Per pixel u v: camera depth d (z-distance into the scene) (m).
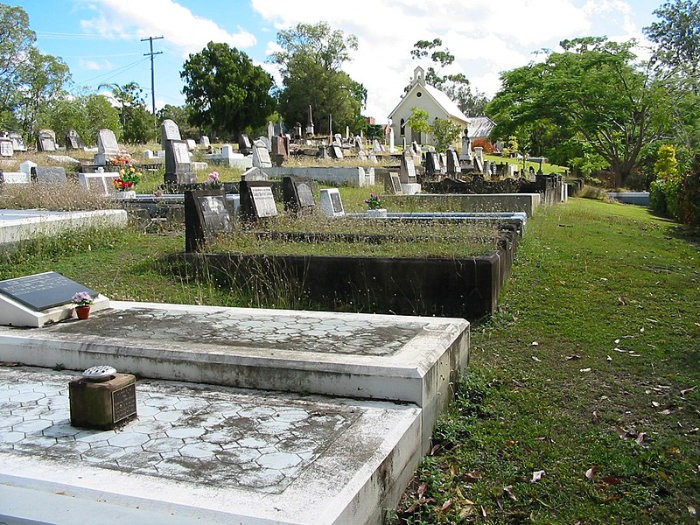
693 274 8.98
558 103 36.16
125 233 10.78
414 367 3.92
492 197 15.62
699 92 35.75
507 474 3.79
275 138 27.47
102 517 2.51
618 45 36.06
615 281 8.28
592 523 3.37
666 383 5.08
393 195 17.12
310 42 64.75
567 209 17.88
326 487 2.76
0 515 2.54
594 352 5.77
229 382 4.24
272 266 7.58
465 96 103.81
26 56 45.38
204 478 2.85
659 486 3.68
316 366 4.05
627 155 37.50
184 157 19.11
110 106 45.56
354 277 7.28
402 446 3.44
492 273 6.77
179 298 7.28
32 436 3.38
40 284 5.66
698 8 44.88
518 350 5.88
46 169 17.44
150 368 4.41
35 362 4.73
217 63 59.25
